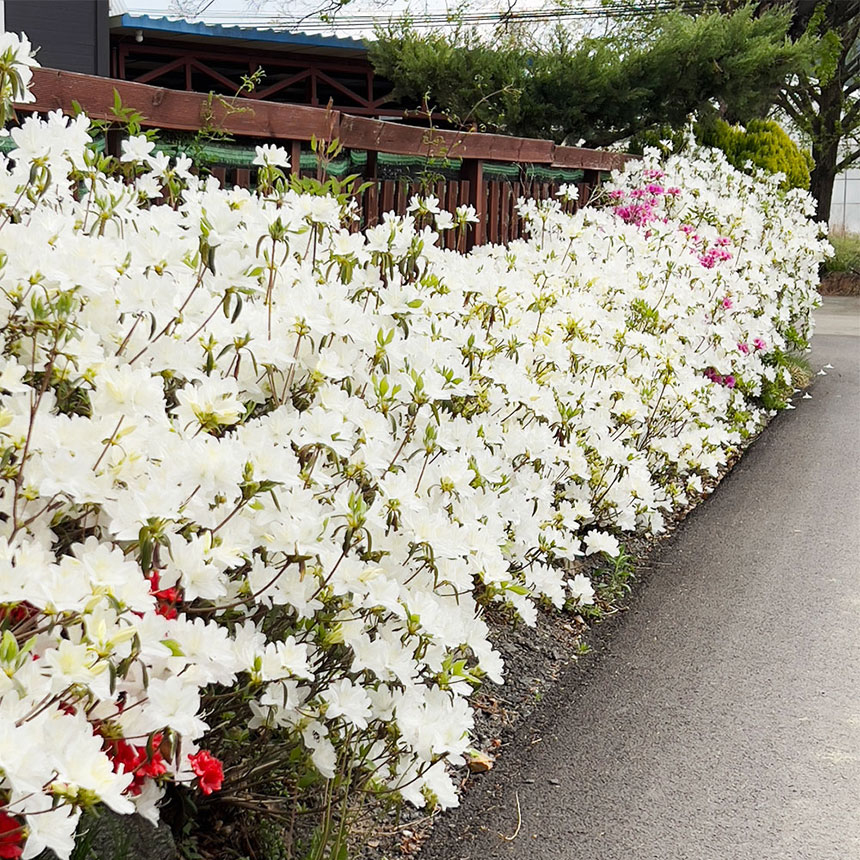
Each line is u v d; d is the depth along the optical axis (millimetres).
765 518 6289
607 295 6086
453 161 7105
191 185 3746
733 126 15578
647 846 3002
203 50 12586
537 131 12281
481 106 11898
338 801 2820
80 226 2916
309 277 3076
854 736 3672
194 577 2131
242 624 2562
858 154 23281
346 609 2557
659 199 9203
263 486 2234
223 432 2666
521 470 4199
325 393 2740
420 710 2572
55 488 1962
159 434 2215
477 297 4320
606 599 4980
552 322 4984
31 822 1603
